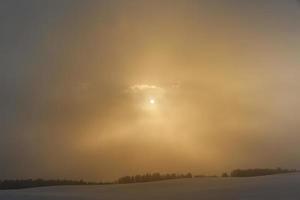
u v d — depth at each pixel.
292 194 8.25
